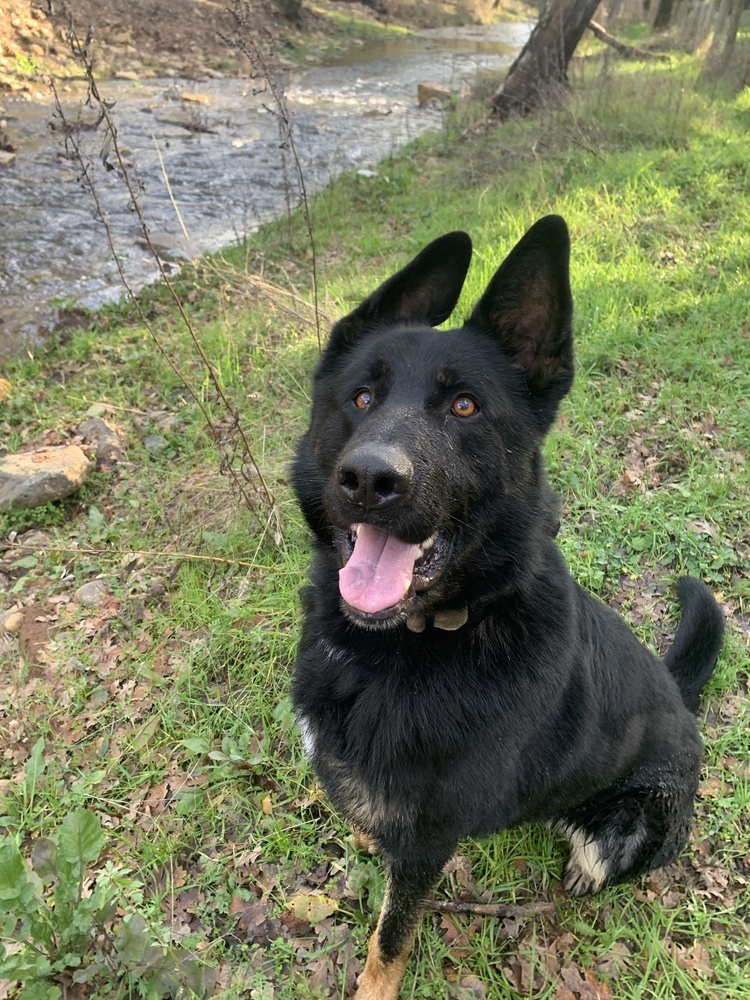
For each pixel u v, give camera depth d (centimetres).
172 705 73
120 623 83
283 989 54
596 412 104
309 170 264
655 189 176
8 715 74
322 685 52
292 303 128
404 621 49
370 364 51
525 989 55
